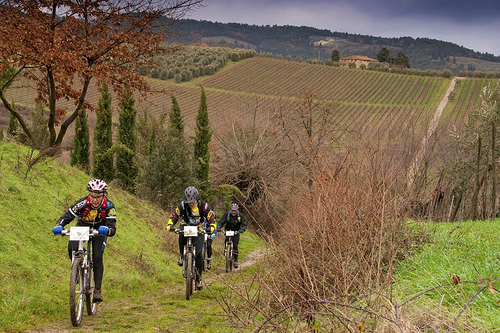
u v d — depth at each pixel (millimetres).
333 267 5863
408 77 131625
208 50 142875
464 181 34938
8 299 7082
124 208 15727
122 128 26766
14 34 16031
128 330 6711
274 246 6262
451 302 5844
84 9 17828
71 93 18344
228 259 13828
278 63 140000
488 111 35625
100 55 18484
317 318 5496
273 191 31984
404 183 8258
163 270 12477
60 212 11492
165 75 120500
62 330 6477
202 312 8039
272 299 5910
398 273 7352
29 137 17000
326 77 131250
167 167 24797
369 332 4535
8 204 9953
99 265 7262
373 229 6723
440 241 9117
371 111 96938
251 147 34562
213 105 100250
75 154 28516
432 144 33719
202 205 9797
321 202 6664
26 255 8719
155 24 18594
